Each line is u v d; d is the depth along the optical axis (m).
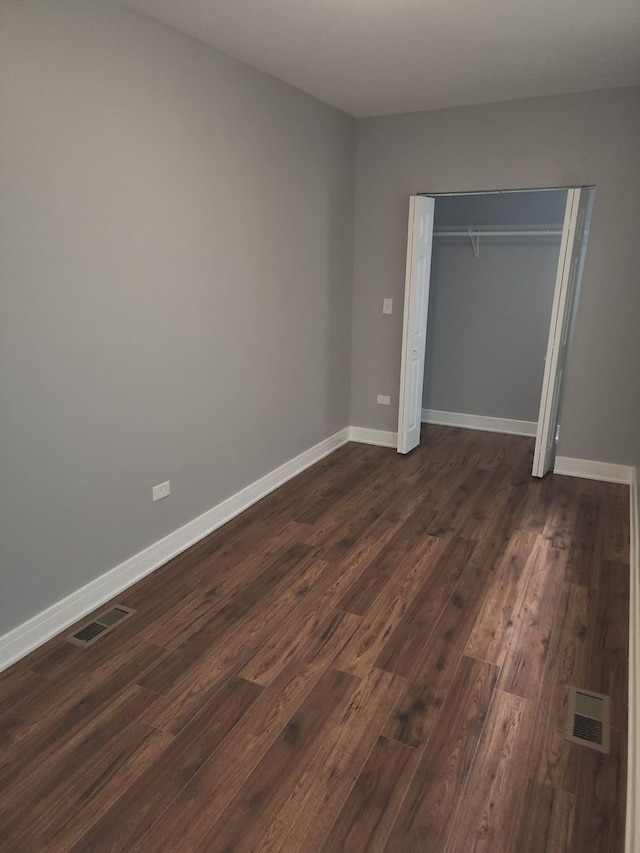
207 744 2.01
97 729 2.07
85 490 2.67
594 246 4.07
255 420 3.91
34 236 2.26
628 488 4.23
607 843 1.70
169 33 2.75
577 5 2.52
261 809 1.78
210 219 3.20
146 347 2.89
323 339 4.66
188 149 2.97
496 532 3.55
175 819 1.75
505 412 5.59
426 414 5.96
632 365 4.15
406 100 4.09
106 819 1.74
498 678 2.34
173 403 3.14
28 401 2.34
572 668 2.40
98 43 2.40
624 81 3.66
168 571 3.12
